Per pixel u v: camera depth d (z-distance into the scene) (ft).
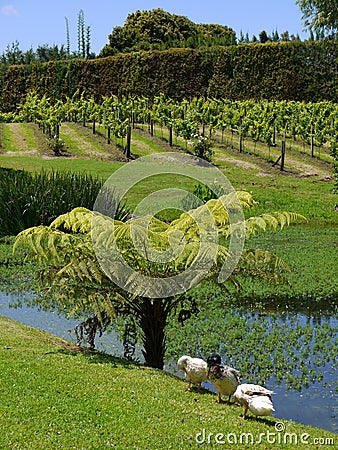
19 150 108.27
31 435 14.37
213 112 117.80
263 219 22.39
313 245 50.47
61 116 118.01
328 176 94.53
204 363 18.71
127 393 17.51
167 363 23.76
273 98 152.87
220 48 161.27
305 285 36.50
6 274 38.88
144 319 22.48
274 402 20.33
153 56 169.48
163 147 112.88
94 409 16.07
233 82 158.81
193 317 29.43
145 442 14.46
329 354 24.84
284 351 25.21
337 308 32.07
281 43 151.74
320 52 144.97
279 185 85.56
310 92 148.05
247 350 25.08
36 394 16.71
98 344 25.93
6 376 17.84
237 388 17.02
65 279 24.23
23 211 51.80
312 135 107.76
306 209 71.15
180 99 166.20
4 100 185.37
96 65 177.78
